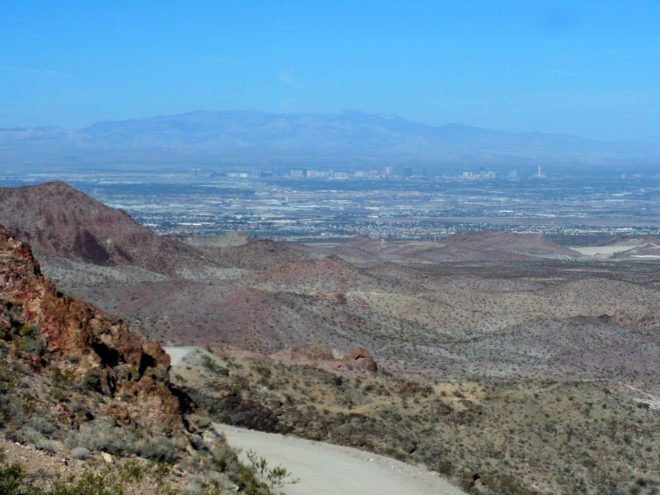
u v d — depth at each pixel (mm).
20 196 150875
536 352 102812
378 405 54531
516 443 52719
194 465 29906
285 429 45156
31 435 25156
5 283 32812
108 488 23906
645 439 57688
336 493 34562
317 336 92312
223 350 61844
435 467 44062
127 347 37531
